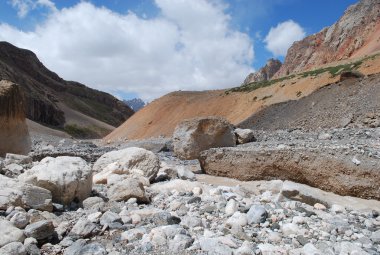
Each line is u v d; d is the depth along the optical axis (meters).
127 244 5.54
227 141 17.98
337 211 7.66
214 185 10.48
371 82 31.06
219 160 12.88
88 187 8.07
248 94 66.75
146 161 11.06
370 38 96.88
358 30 104.75
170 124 74.06
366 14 106.12
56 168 7.68
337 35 112.75
